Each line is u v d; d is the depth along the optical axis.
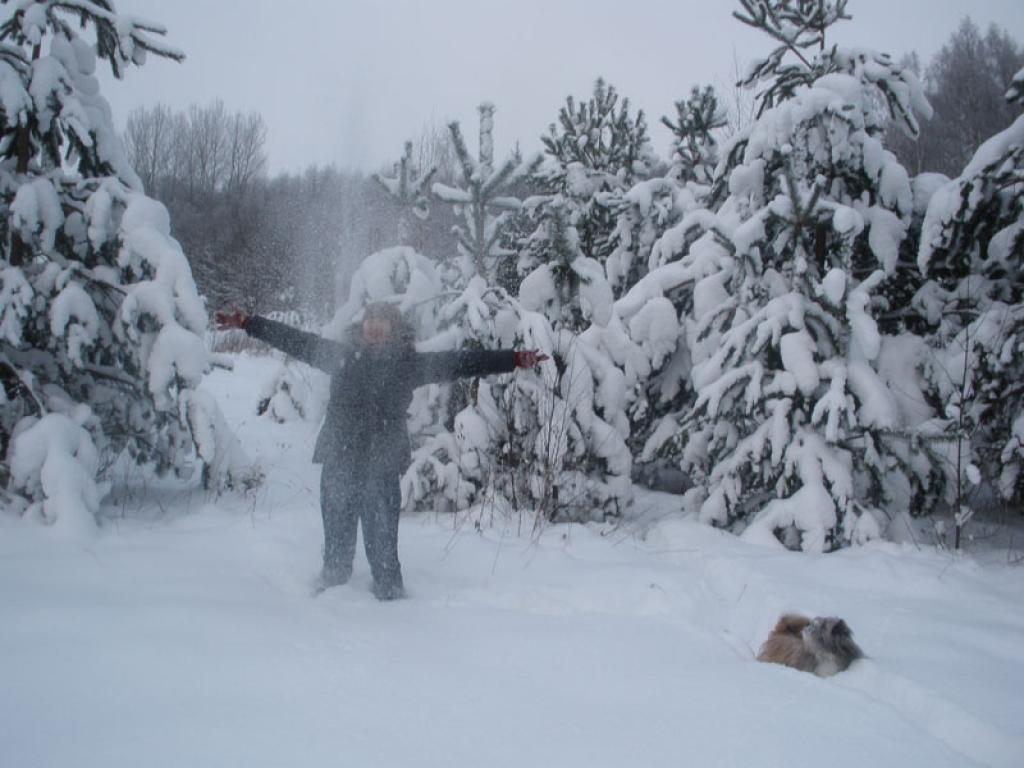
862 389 5.39
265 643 2.96
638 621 3.57
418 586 4.15
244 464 5.66
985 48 26.16
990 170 5.52
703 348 6.48
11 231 5.21
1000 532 6.00
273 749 2.16
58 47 5.46
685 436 6.32
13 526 4.35
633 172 10.42
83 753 2.07
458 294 6.18
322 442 3.93
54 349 5.29
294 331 3.99
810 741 2.39
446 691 2.64
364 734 2.29
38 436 4.60
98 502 4.69
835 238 6.21
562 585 4.21
